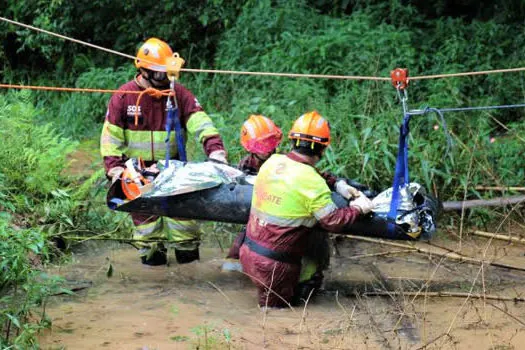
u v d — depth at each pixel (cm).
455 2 1512
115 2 1527
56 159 844
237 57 1293
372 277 705
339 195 617
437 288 673
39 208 768
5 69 1545
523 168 902
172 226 709
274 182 597
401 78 600
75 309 614
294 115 988
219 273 711
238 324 589
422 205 601
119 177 663
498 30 1312
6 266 574
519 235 802
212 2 1468
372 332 574
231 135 948
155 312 612
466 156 897
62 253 718
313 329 580
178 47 1517
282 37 1267
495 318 604
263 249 605
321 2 1492
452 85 1112
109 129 690
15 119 873
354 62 1158
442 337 562
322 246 638
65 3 1498
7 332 530
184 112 709
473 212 830
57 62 1549
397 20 1384
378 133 888
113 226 794
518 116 1144
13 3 1487
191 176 629
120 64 1535
